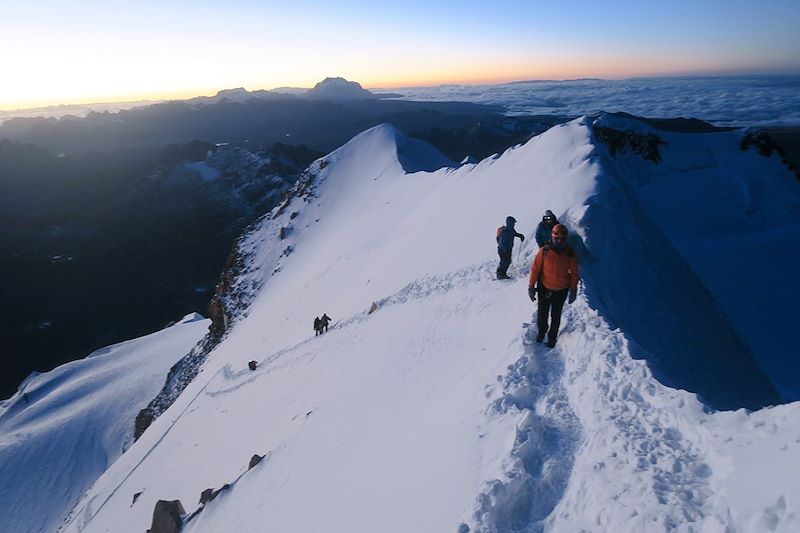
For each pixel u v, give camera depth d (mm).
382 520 7445
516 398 8062
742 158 27078
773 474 4258
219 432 29062
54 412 74562
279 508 11461
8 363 121625
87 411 71250
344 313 31953
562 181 17641
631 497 5141
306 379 23656
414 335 16031
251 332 51125
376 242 45250
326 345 25469
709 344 14211
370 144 81500
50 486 55469
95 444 63875
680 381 10141
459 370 11328
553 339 9336
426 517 6555
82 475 57562
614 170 20703
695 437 5656
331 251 55625
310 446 13742
